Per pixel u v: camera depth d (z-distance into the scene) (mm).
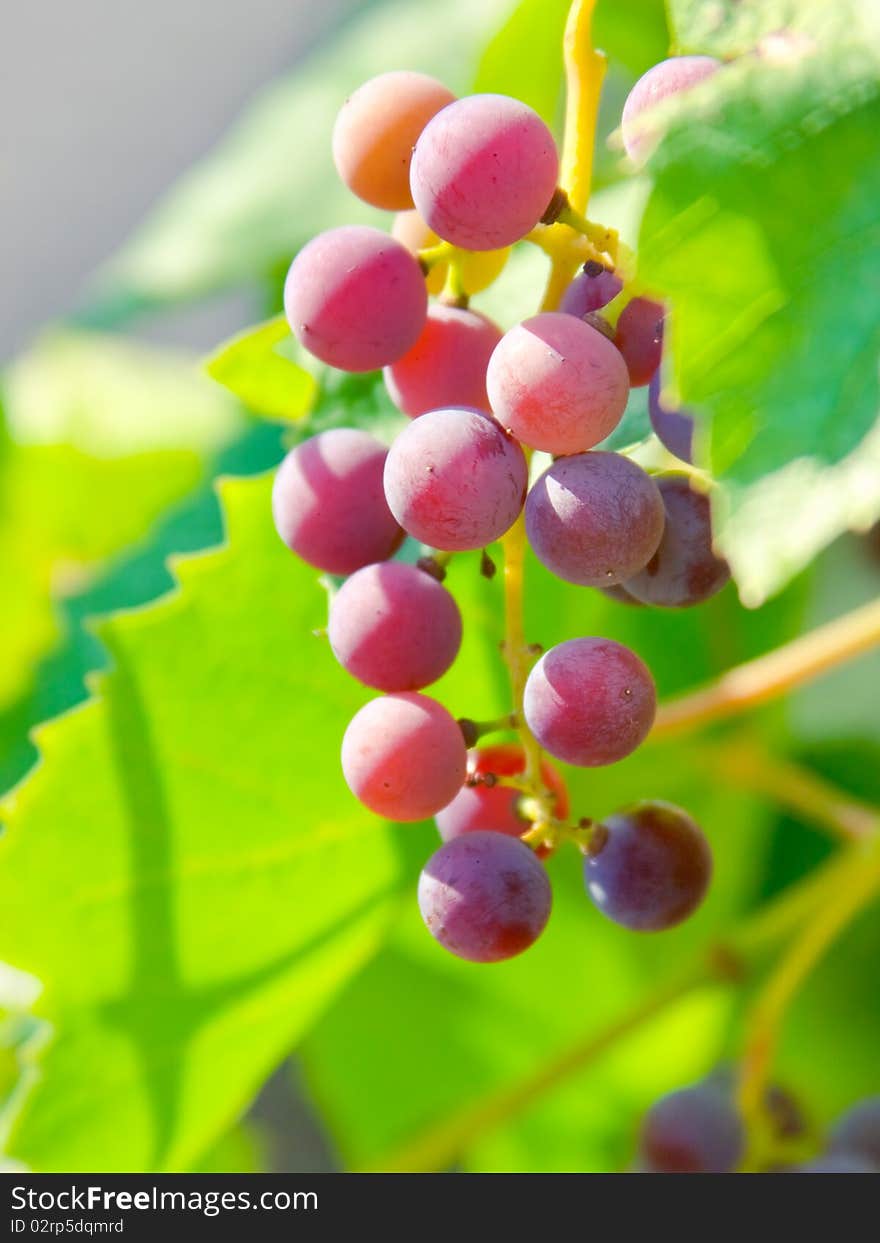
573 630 503
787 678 476
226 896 482
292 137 559
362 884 489
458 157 377
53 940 474
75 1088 482
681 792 575
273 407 433
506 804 410
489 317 416
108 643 467
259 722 474
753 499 367
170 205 570
